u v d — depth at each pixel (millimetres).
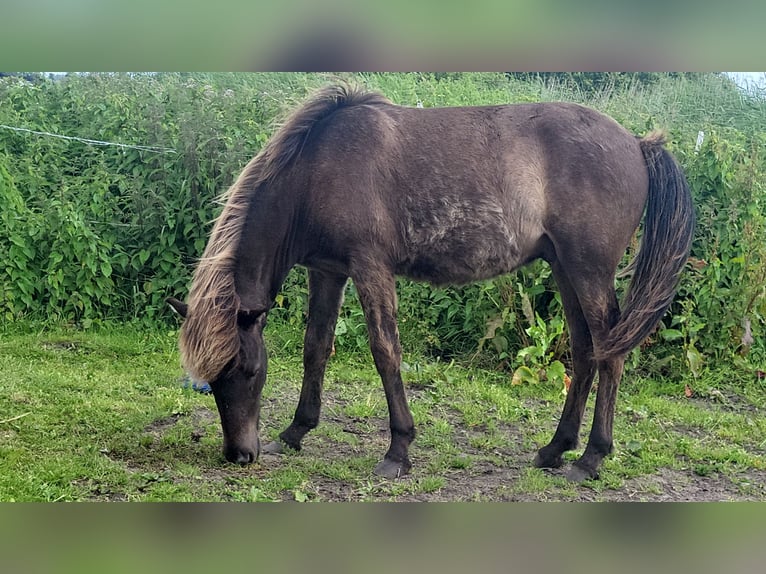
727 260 6793
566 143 4504
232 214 4578
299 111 4633
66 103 8461
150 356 6551
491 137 4555
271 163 4562
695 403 6359
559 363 6359
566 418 4781
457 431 5461
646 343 6809
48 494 3939
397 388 4523
